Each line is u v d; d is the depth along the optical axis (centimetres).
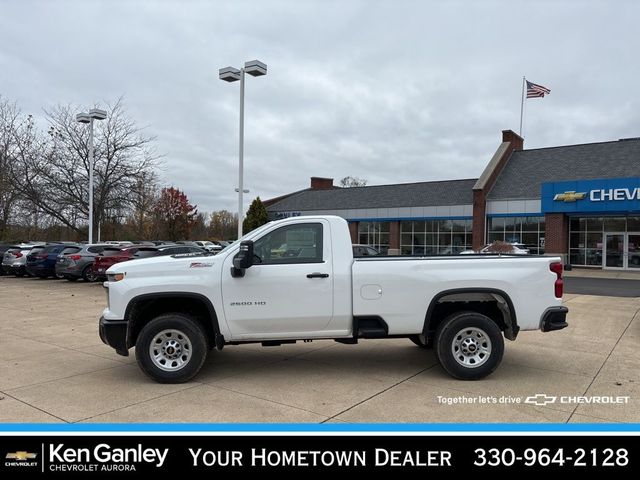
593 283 2059
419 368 685
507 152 3562
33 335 930
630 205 2636
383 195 4056
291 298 615
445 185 3856
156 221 5222
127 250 1978
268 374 655
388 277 622
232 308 612
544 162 3397
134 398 556
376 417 498
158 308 651
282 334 624
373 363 714
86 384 611
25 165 3244
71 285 1992
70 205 3219
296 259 627
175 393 574
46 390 586
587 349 798
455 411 514
